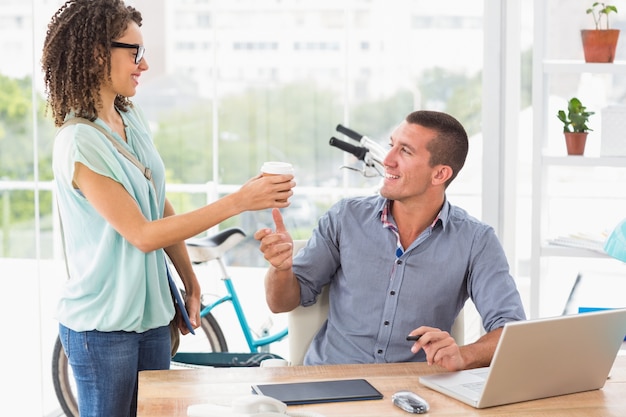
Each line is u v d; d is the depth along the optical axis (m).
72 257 2.23
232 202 2.11
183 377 1.87
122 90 2.23
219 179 3.69
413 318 2.24
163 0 3.61
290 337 2.37
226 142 3.67
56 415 3.43
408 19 3.50
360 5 3.53
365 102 3.58
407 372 1.92
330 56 3.58
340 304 2.30
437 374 1.87
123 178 2.14
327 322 2.34
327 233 2.34
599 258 3.10
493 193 3.10
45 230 3.38
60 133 2.16
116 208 2.12
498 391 1.68
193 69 3.64
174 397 1.73
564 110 3.20
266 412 1.51
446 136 2.20
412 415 1.64
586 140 3.03
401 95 3.55
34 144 3.26
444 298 2.24
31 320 3.28
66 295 2.24
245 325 3.37
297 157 3.65
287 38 3.59
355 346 2.26
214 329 3.48
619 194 3.27
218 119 3.66
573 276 3.30
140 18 2.29
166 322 2.29
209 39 3.62
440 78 3.52
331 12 3.55
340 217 2.34
